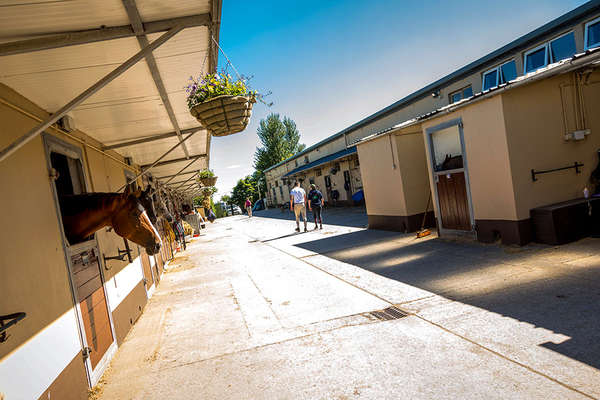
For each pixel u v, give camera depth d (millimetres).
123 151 6102
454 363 2797
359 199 16281
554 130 5883
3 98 2498
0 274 2072
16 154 2529
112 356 3820
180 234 13016
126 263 5000
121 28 2207
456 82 12094
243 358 3402
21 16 1865
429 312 3852
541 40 9273
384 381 2691
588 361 2551
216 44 2750
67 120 3492
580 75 5984
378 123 16750
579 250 5031
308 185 26719
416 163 8859
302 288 5480
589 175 6105
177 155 8031
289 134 51031
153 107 4008
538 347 2834
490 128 5898
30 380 2188
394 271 5637
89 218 3195
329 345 3414
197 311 5137
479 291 4219
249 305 5031
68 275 3000
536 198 5785
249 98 3117
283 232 13477
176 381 3143
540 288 3982
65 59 2418
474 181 6434
